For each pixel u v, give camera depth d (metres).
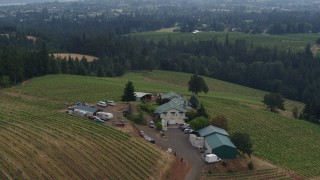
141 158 77.62
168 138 93.12
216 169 79.88
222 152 84.94
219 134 91.00
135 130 92.94
